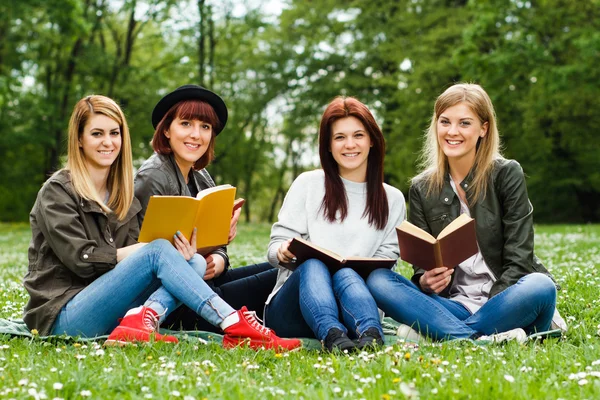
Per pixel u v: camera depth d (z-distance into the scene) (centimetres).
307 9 3366
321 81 3294
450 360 389
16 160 4056
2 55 2991
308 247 465
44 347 434
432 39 2970
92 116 475
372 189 520
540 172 3381
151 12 3384
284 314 486
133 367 367
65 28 2719
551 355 399
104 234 477
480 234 514
